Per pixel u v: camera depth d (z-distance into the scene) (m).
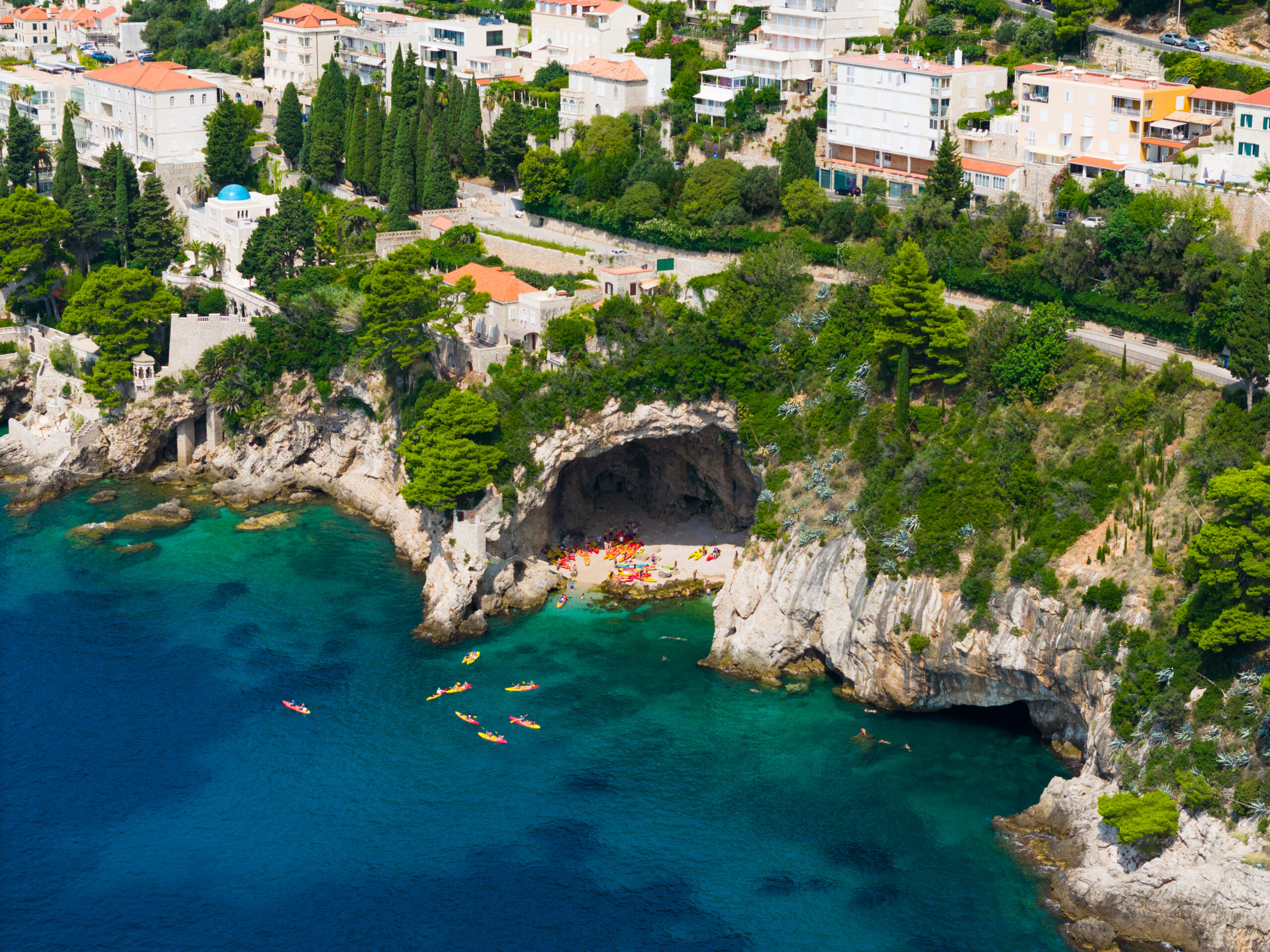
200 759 159.00
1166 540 148.00
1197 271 171.00
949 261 191.75
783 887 140.25
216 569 197.88
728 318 188.75
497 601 187.50
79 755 159.25
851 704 168.50
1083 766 148.50
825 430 178.50
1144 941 132.50
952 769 156.00
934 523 162.25
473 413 186.50
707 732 163.38
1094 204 189.38
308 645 180.25
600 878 141.75
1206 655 139.50
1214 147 189.75
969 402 170.50
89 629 182.88
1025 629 153.38
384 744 161.62
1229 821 132.88
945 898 138.38
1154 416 157.75
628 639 182.25
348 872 143.00
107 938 134.12
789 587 172.62
